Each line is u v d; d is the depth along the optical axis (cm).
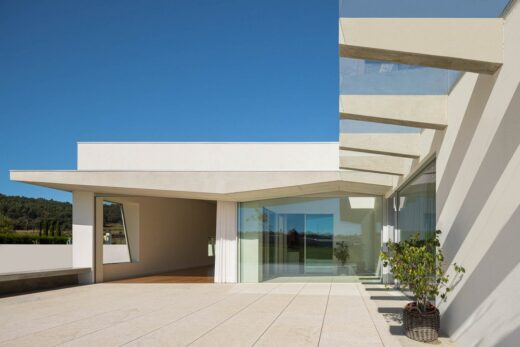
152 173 1217
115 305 921
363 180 1140
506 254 392
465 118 527
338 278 1337
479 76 480
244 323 724
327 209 1356
